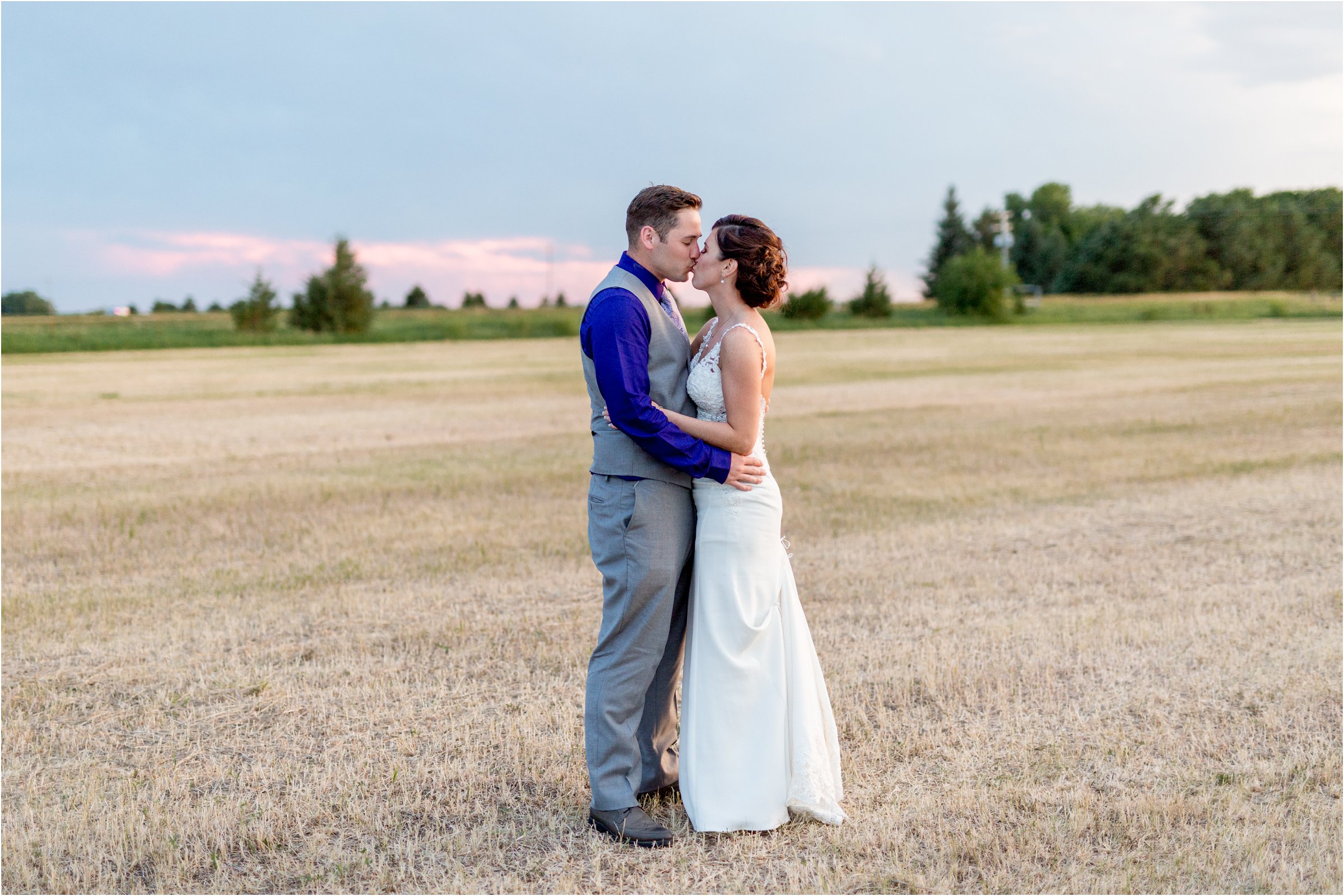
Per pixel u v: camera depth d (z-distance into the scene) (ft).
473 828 10.61
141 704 14.25
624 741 10.54
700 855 10.12
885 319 189.16
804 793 10.62
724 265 10.53
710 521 10.64
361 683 15.02
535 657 16.11
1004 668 15.24
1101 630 16.92
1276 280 254.06
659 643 10.59
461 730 13.17
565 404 60.03
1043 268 287.48
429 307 242.78
